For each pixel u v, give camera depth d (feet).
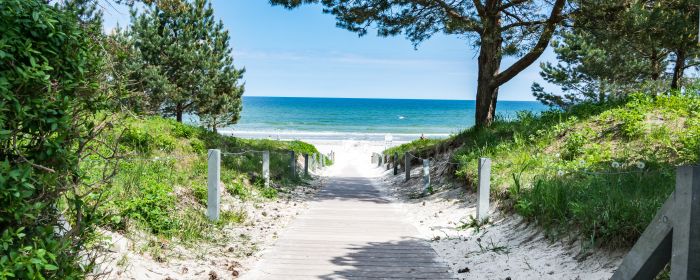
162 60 69.10
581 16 45.85
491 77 54.19
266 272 18.12
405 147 82.84
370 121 360.07
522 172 29.78
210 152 25.11
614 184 21.75
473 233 24.75
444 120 378.53
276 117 376.27
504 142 41.06
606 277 15.34
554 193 22.20
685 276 8.49
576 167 27.94
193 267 17.93
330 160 113.29
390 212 33.14
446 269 18.89
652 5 43.96
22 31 8.70
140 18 68.33
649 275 9.80
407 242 23.54
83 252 13.64
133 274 15.48
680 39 42.16
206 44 73.87
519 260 19.17
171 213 23.17
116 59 11.27
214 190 25.11
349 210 33.86
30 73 8.34
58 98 8.96
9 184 8.03
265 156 39.09
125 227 18.76
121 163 25.95
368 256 20.68
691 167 8.46
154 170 30.19
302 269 18.56
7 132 7.96
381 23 51.62
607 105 42.04
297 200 38.42
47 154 8.92
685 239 8.50
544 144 36.37
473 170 35.19
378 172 80.89
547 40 48.37
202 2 73.87
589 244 17.60
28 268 8.03
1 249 8.14
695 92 40.37
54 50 9.13
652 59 74.84
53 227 9.50
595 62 82.28
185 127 50.70
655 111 36.32
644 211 16.51
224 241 22.43
